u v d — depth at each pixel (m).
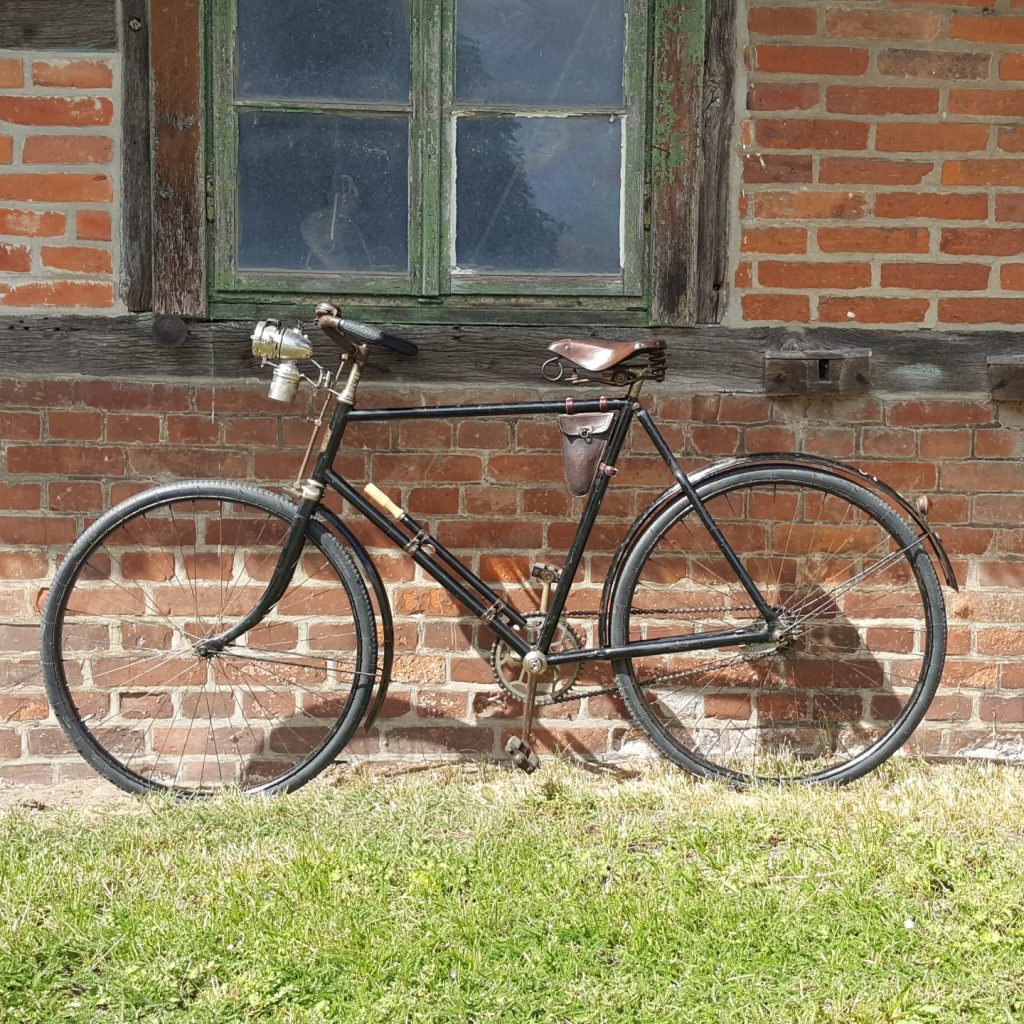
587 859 2.73
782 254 3.33
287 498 3.15
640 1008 2.22
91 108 3.20
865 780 3.30
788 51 3.27
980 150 3.31
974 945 2.38
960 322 3.36
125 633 3.35
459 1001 2.22
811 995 2.25
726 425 3.38
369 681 3.18
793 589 3.43
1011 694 3.47
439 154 3.31
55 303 3.24
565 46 3.32
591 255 3.38
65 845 2.87
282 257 3.33
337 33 3.28
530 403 3.11
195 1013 2.20
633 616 3.43
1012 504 3.40
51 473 3.28
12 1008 2.21
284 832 2.94
